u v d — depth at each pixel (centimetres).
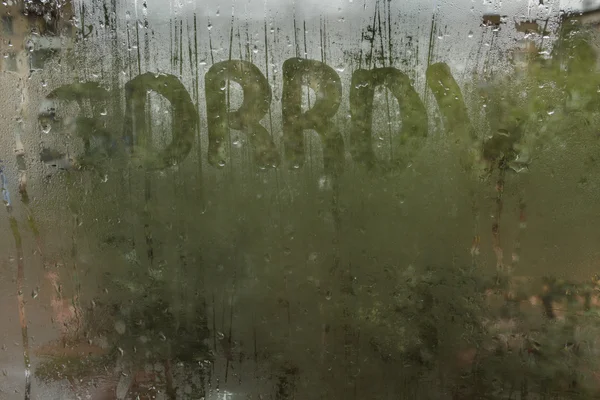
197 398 120
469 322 117
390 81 114
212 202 118
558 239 114
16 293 122
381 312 118
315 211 117
